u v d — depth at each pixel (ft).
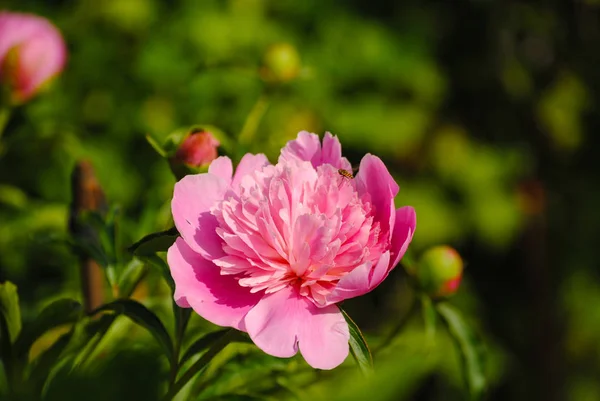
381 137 10.19
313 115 9.64
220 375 3.45
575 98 12.09
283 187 3.20
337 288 3.10
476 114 11.96
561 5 11.96
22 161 8.13
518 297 12.37
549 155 12.16
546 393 12.04
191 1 9.59
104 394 2.58
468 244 12.39
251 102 8.23
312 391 3.54
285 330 3.12
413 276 3.92
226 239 3.17
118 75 9.41
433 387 10.52
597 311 11.90
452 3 11.68
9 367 3.36
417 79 10.69
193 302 3.14
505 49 11.81
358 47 10.34
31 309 4.38
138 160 9.05
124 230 4.25
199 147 3.51
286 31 9.91
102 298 3.92
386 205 3.22
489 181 10.91
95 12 9.37
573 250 12.26
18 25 4.04
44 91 4.09
